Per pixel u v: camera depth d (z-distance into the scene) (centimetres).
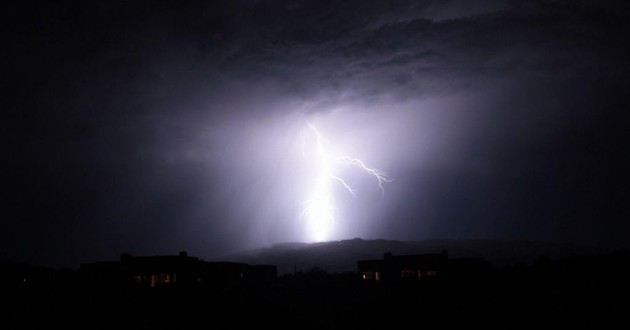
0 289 3553
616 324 2030
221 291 3762
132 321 2647
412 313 2670
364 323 2566
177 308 3033
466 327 2241
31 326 2492
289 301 3434
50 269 4119
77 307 3075
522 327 2133
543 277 3659
